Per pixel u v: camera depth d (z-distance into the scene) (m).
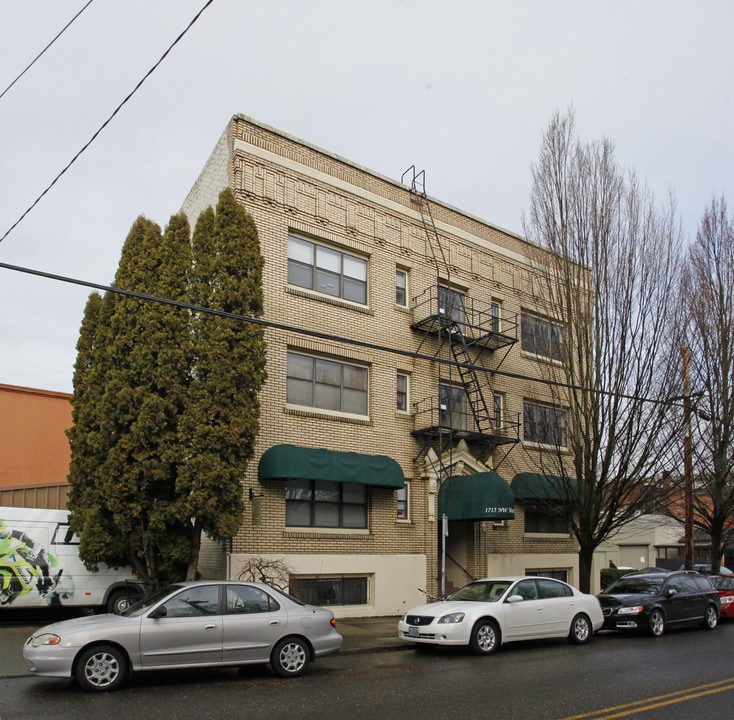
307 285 19.28
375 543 19.06
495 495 19.36
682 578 18.11
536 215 20.36
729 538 28.44
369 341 20.05
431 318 20.50
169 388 14.65
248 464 16.88
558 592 15.02
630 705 9.07
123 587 15.50
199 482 14.31
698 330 22.56
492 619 13.60
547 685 10.39
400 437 20.30
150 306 15.02
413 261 21.72
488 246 24.00
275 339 18.06
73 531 15.46
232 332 15.16
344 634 15.66
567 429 19.95
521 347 24.17
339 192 20.23
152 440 14.35
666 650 14.12
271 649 10.82
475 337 22.61
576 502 19.39
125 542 15.12
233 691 9.87
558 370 22.88
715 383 22.50
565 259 19.50
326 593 18.14
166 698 9.37
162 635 10.06
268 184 18.72
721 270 22.69
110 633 9.79
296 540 17.52
